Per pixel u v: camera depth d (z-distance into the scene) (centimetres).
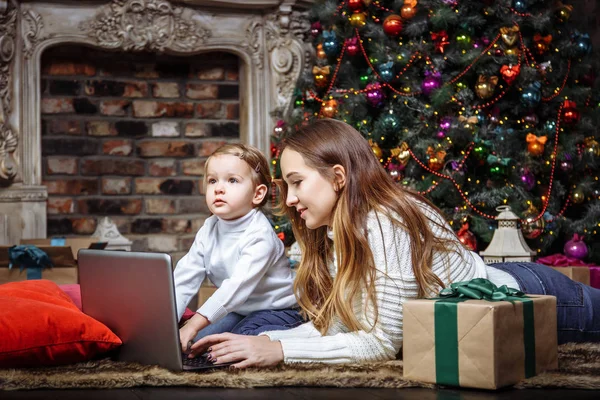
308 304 176
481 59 337
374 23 359
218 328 193
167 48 401
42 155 396
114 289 159
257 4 410
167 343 148
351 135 164
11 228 376
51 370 148
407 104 342
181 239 417
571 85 379
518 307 144
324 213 163
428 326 143
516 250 293
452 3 341
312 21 399
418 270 158
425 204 172
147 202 412
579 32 378
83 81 402
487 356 137
